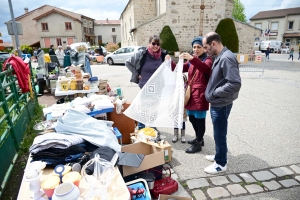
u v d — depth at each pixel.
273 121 4.42
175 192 2.33
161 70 2.80
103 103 3.18
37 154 1.82
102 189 1.47
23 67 4.04
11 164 2.79
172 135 3.83
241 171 2.70
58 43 36.25
